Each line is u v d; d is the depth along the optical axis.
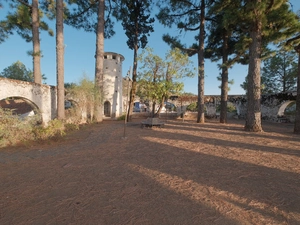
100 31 13.80
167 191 2.77
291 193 2.71
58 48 10.19
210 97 20.84
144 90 11.88
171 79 11.55
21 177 3.33
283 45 9.73
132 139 7.05
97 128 10.38
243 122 15.22
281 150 5.31
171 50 11.28
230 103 22.41
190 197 2.59
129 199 2.54
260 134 8.24
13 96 8.05
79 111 12.04
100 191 2.77
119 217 2.13
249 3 7.57
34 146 5.78
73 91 12.15
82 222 2.04
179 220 2.06
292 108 18.98
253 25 8.63
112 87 17.97
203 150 5.33
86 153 5.00
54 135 7.11
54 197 2.60
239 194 2.68
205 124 12.80
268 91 24.58
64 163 4.14
